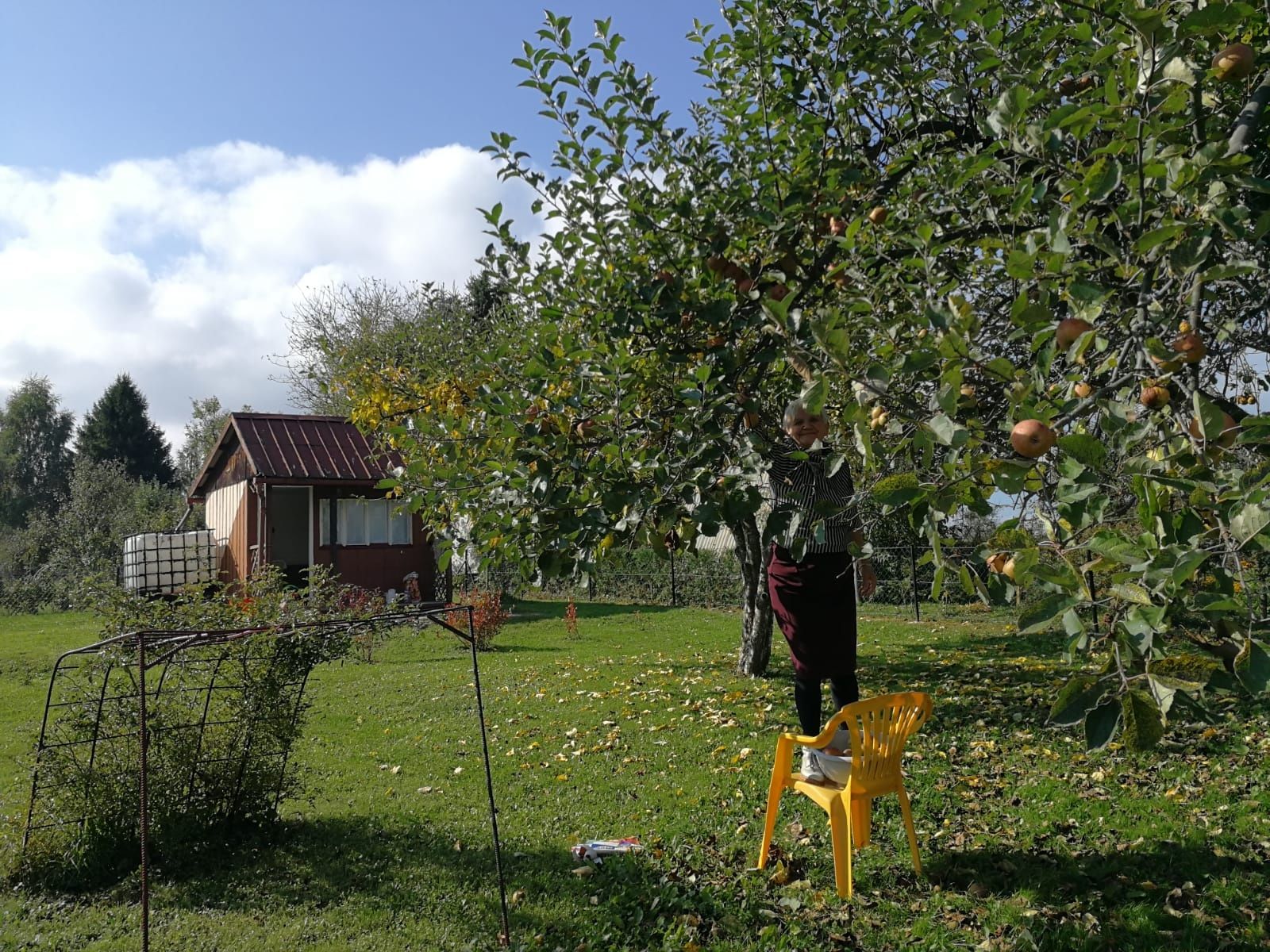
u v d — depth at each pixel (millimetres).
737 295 3629
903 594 15688
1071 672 8727
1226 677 1705
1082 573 1981
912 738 6633
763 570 9578
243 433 18109
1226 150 2162
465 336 12648
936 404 2156
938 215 3838
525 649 13367
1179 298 2352
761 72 4062
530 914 4180
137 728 5055
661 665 10797
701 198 3986
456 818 5559
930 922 3840
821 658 4621
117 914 4359
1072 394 2662
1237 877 3994
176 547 17547
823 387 2189
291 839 5309
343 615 5723
